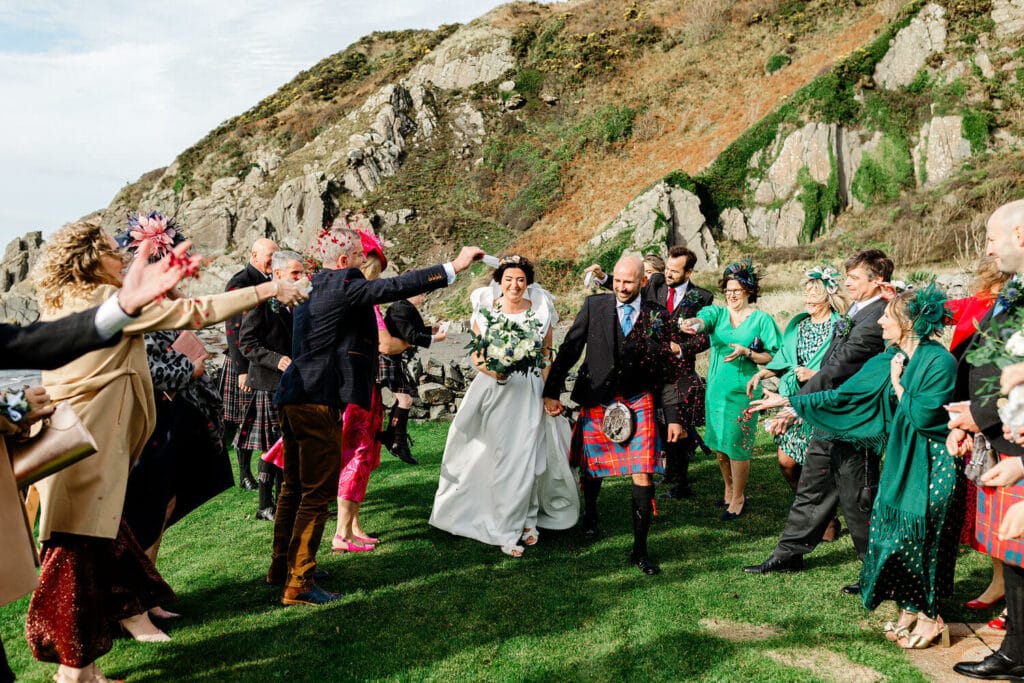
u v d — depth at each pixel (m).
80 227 3.20
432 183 44.50
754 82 41.59
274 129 52.97
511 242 39.44
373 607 4.09
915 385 3.40
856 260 4.29
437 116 48.06
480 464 5.11
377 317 5.51
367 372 4.15
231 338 5.80
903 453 3.49
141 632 3.74
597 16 51.59
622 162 41.66
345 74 57.16
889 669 3.29
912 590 3.46
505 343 4.77
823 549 4.86
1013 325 2.83
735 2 47.59
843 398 3.95
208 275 41.06
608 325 4.73
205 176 50.56
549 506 5.24
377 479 6.91
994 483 2.86
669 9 50.62
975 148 31.83
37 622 3.06
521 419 5.00
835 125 34.81
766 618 3.84
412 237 40.72
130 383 3.18
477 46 50.59
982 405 3.08
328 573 4.54
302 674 3.39
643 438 4.64
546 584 4.35
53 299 3.17
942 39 34.41
